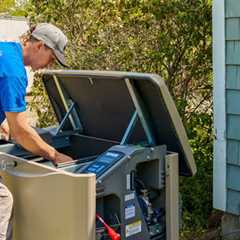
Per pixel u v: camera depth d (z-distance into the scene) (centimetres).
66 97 340
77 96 331
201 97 482
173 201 280
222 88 388
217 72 390
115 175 252
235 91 381
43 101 538
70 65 524
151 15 472
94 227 237
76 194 234
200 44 465
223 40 382
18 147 308
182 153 286
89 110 330
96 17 518
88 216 234
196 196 442
